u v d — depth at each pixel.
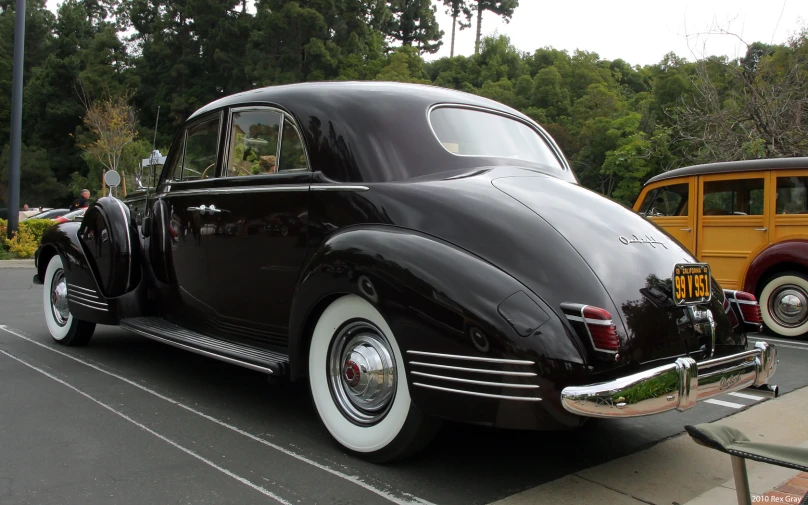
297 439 3.49
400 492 2.84
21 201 56.16
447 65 82.25
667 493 2.87
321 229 3.43
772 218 7.30
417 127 3.49
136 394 4.34
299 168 3.66
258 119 4.02
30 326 6.85
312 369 3.36
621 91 74.56
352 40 58.16
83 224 5.20
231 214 4.01
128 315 4.91
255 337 3.92
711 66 13.96
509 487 2.91
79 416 3.87
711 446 1.82
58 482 2.92
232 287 4.04
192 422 3.77
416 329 2.76
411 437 2.94
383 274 2.87
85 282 5.07
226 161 4.24
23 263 14.57
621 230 3.08
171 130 51.88
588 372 2.52
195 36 55.31
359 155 3.38
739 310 3.26
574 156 51.06
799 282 7.05
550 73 64.44
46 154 58.00
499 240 2.81
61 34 68.75
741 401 4.47
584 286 2.67
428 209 3.03
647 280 2.85
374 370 3.07
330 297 3.19
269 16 52.41
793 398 4.54
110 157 34.44
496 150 3.75
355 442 3.16
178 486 2.88
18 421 3.77
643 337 2.69
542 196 3.15
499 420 2.58
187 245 4.43
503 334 2.55
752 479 3.02
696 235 8.00
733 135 12.76
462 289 2.67
